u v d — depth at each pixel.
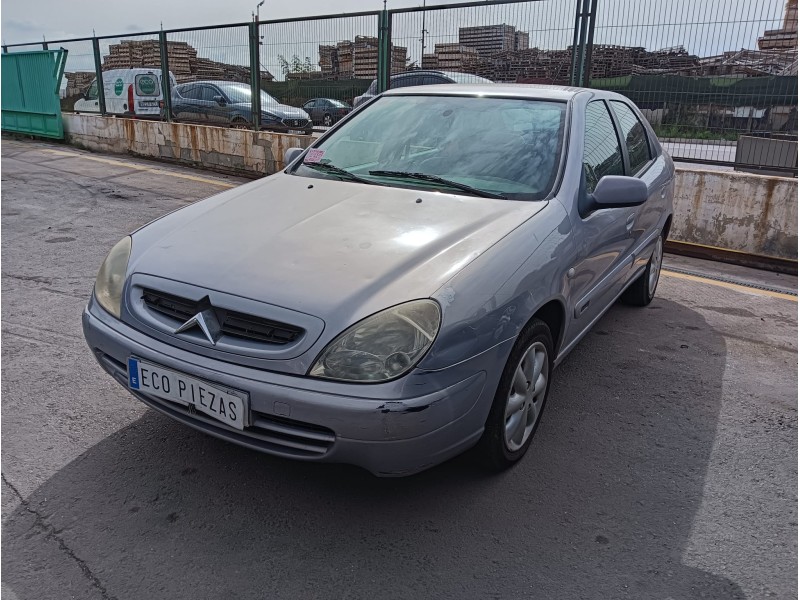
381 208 2.88
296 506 2.54
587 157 3.38
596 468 2.88
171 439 2.96
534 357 2.78
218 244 2.63
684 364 4.01
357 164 3.47
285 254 2.49
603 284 3.50
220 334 2.31
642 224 4.14
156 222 3.02
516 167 3.18
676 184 6.80
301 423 2.18
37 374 3.53
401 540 2.38
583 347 4.22
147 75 12.40
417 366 2.15
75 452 2.84
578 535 2.44
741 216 6.47
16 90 15.36
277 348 2.21
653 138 4.91
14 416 3.10
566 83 7.58
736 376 3.87
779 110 6.59
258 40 10.32
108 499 2.54
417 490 2.66
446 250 2.50
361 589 2.15
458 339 2.24
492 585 2.19
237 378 2.21
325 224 2.73
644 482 2.79
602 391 3.62
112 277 2.71
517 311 2.47
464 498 2.62
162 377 2.37
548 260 2.71
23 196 8.37
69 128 14.25
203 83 11.45
